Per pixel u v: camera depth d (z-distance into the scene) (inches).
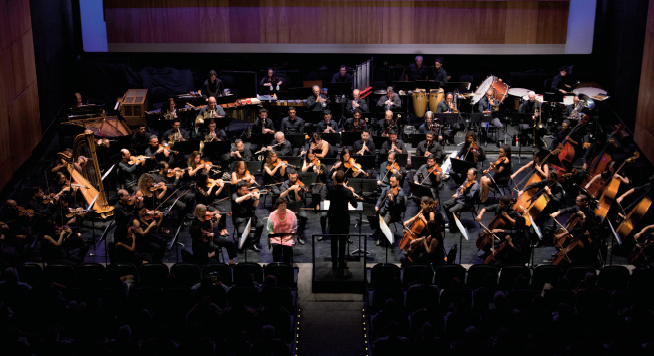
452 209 466.3
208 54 773.9
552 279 369.1
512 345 282.8
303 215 456.1
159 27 764.0
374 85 717.9
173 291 340.2
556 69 761.6
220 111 610.9
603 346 292.5
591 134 613.3
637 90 620.7
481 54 765.3
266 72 737.6
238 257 437.4
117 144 545.0
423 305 346.0
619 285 366.9
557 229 454.6
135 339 316.5
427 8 757.9
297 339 353.7
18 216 430.9
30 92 589.0
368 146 557.0
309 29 768.9
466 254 438.0
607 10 722.2
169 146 561.9
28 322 312.8
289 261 415.2
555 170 500.4
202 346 286.0
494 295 334.0
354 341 353.4
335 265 401.7
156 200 466.6
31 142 589.3
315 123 623.2
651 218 443.5
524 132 597.3
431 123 572.7
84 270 370.3
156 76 723.4
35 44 614.2
